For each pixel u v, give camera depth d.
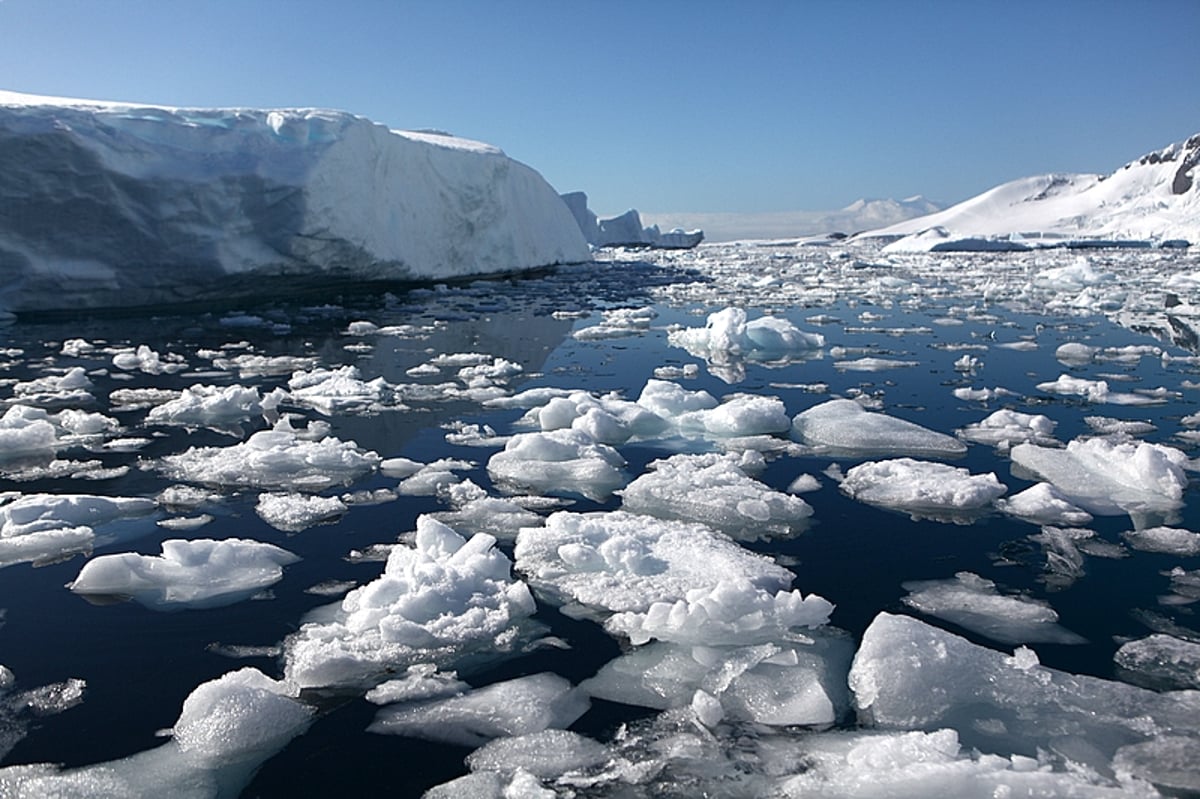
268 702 1.87
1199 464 3.73
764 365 6.65
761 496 3.21
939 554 2.78
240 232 9.29
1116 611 2.38
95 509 3.13
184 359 6.80
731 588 2.30
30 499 3.09
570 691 1.98
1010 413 4.52
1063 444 4.14
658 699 1.94
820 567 2.69
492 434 4.43
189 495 3.38
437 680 2.01
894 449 4.04
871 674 1.97
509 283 15.16
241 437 4.34
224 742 1.77
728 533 2.98
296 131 9.88
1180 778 1.63
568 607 2.40
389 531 3.01
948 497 3.25
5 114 7.70
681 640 2.19
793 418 4.74
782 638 2.21
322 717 1.88
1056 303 11.87
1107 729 1.80
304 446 3.92
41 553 2.80
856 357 7.07
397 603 2.29
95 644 2.21
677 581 2.52
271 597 2.48
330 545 2.88
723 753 1.73
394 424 4.64
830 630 2.26
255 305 10.59
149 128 8.77
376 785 1.66
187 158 8.88
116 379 5.92
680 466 3.64
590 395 4.93
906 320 9.87
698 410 4.73
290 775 1.69
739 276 17.70
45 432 4.13
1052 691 1.92
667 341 7.97
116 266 8.68
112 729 1.84
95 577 2.53
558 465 3.69
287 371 6.30
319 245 10.02
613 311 10.61
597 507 3.26
